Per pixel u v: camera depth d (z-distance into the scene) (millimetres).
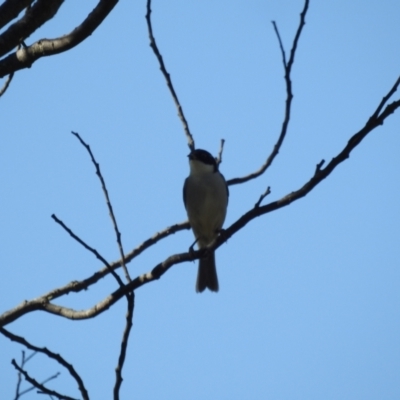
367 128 7773
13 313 10523
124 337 7801
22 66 9039
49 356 7875
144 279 8977
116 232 9055
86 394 7793
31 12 8852
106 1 8430
